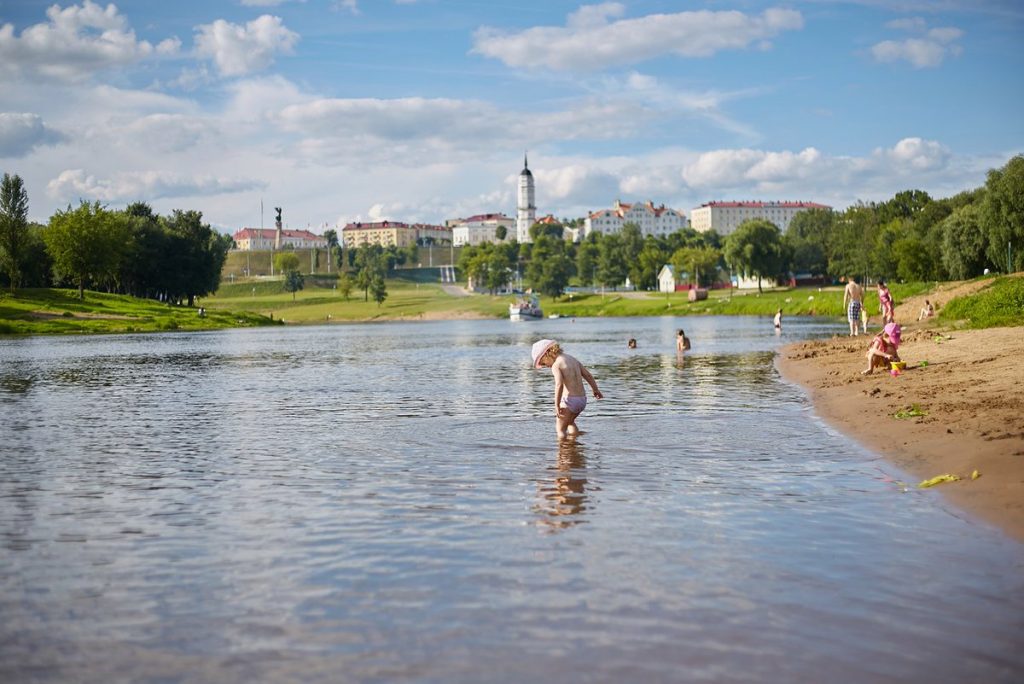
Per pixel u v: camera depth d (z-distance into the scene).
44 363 45.12
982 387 18.94
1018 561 7.83
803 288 174.25
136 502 11.16
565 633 6.38
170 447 15.91
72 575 8.07
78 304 119.88
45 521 10.19
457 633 6.42
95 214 125.62
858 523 9.30
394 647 6.19
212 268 156.50
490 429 17.30
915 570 7.64
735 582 7.43
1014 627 6.32
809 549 8.36
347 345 65.44
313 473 12.97
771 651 5.98
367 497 11.13
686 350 44.91
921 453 12.94
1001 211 90.38
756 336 61.25
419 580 7.68
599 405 20.81
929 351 29.64
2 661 6.08
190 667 5.93
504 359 43.97
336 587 7.55
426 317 175.25
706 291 155.50
